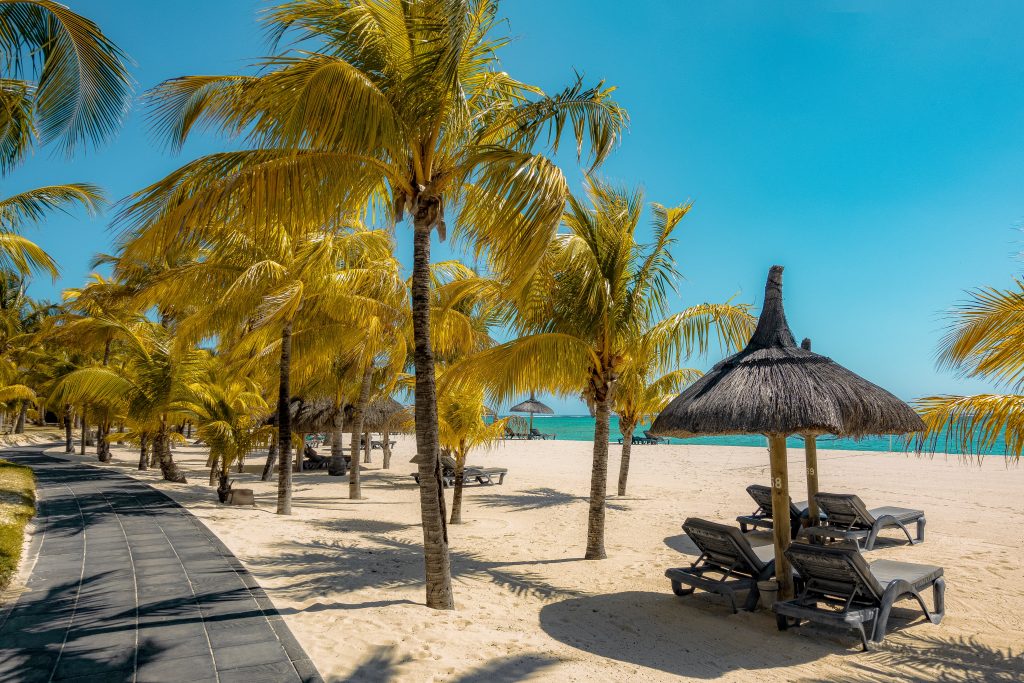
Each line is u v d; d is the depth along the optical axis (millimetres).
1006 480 16766
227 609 4969
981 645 5090
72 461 20812
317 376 18078
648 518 11719
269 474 18969
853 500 8609
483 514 12398
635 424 15156
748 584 5996
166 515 9383
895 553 8453
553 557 8547
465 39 5312
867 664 4664
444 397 10805
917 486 15641
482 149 5723
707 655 4809
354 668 3896
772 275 6344
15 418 35531
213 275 11117
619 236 8469
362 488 16672
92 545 7270
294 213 5121
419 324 5711
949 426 4902
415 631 4742
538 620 5590
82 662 3852
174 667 3793
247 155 5074
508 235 4930
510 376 7934
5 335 28734
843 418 5215
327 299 10844
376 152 5414
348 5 5484
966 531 9961
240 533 8414
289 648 4148
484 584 6910
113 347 24047
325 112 4586
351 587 6055
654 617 5836
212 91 5715
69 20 6359
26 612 4828
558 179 5086
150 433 19000
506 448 34500
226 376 16828
